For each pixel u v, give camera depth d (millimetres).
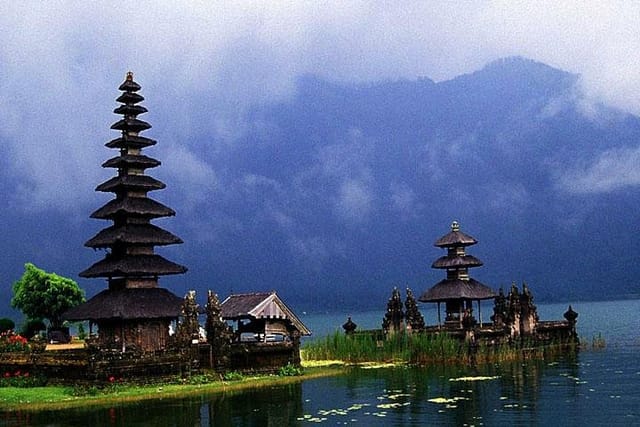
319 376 61375
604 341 91625
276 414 43781
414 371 64812
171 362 55219
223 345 58562
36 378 53875
